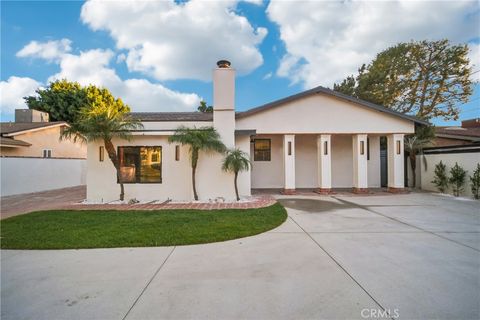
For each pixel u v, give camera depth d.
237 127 12.21
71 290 3.13
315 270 3.66
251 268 3.75
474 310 2.65
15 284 3.29
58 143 18.70
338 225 6.28
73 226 5.97
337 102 12.37
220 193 10.05
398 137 12.50
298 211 8.05
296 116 12.29
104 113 8.85
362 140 12.47
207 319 2.52
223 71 10.27
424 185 13.51
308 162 14.41
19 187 12.56
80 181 17.30
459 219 6.88
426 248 4.58
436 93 20.25
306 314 2.59
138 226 5.97
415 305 2.75
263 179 14.25
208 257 4.20
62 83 26.38
